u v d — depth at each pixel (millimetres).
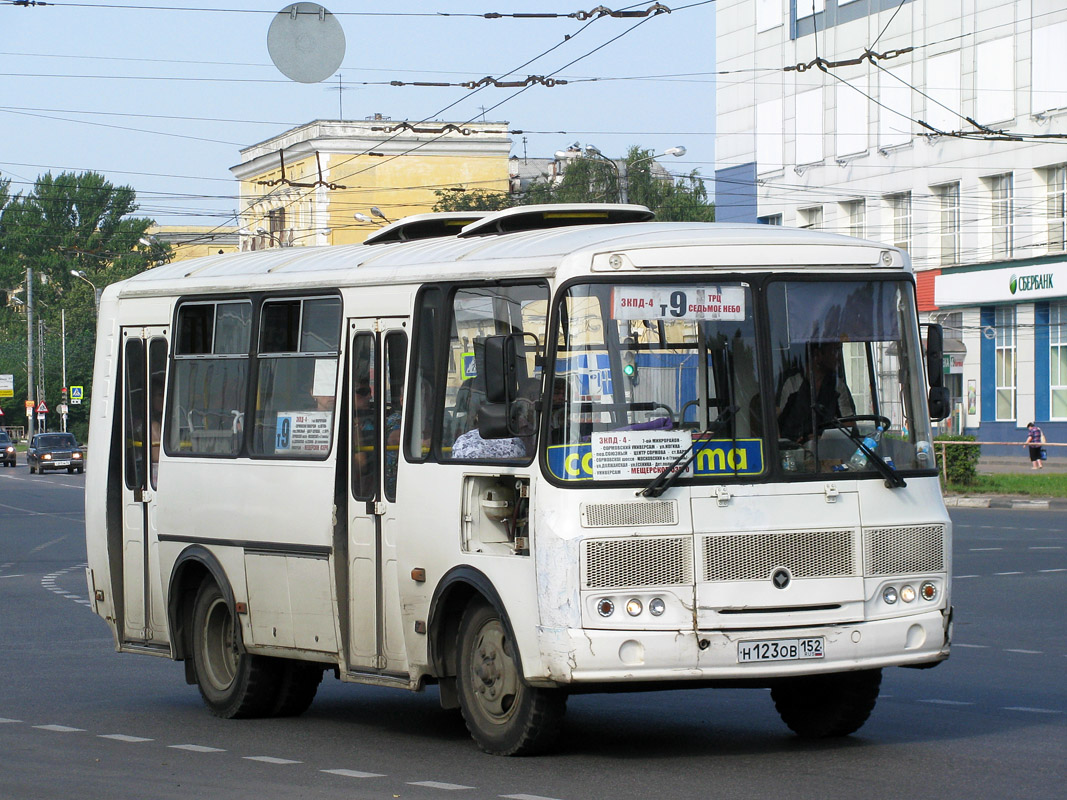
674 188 138750
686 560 14570
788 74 94000
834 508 15047
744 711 19016
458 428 16031
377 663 17000
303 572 17891
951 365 82750
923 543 15445
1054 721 17547
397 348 17062
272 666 19000
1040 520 50656
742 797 13453
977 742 16219
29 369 134250
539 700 15094
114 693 21516
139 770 15492
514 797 13617
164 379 20562
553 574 14484
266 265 19562
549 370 14820
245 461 18891
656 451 14672
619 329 14812
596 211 18016
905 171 86500
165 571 20203
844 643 14898
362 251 18641
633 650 14391
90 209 171500
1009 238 81625
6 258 170125
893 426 15609
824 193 92000
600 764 15211
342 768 15438
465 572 15594
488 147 121438
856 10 88875
